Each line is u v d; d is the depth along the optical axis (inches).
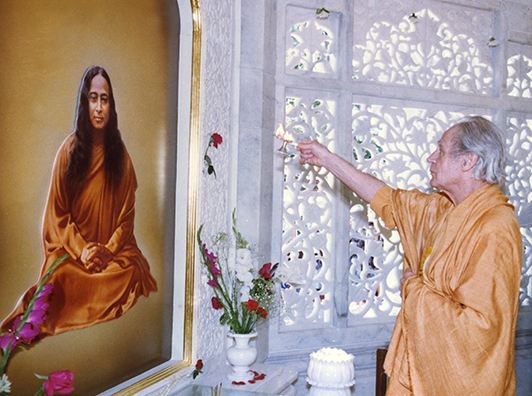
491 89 144.3
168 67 82.7
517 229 64.7
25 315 49.9
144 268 76.5
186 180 85.5
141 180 75.7
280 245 120.6
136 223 74.6
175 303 85.5
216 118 97.5
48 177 57.7
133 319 74.1
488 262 62.3
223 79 100.7
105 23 66.5
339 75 127.4
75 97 61.6
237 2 106.0
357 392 126.6
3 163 52.3
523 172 148.1
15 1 53.0
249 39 109.2
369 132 131.7
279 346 121.0
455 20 140.5
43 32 56.6
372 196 80.5
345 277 126.8
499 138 66.8
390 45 134.2
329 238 128.8
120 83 70.1
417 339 65.4
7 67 52.4
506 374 62.0
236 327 94.3
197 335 87.2
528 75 149.6
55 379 49.2
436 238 69.0
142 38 75.1
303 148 84.9
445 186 69.7
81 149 62.6
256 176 109.0
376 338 130.6
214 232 97.1
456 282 64.8
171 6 83.2
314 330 125.0
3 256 52.5
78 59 61.7
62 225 59.9
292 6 123.7
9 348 48.5
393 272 135.7
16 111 53.6
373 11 132.1
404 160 135.9
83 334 63.7
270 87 114.1
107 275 67.6
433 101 136.3
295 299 124.6
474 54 142.9
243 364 93.0
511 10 144.1
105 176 67.0
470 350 61.5
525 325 145.9
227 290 97.9
